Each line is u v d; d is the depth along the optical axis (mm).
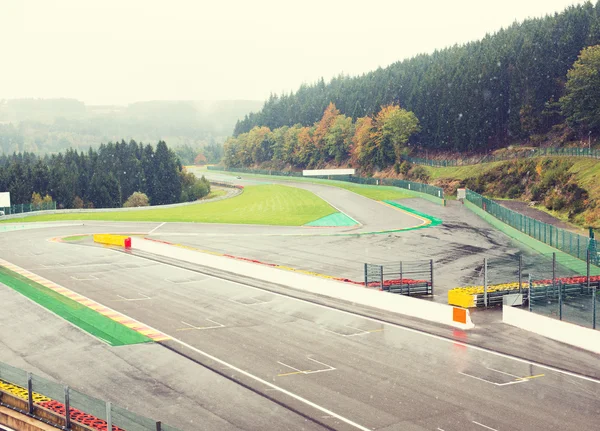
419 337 30953
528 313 32156
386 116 170750
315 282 42312
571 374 25250
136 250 63844
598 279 42312
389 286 40875
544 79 143000
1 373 21391
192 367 26594
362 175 178625
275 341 30469
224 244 67438
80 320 34938
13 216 106938
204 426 20359
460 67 174250
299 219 93562
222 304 38906
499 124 152375
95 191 159375
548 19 179625
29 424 19422
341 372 25766
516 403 22203
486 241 66250
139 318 35406
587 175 91000
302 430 20047
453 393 23234
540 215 88312
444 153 165125
